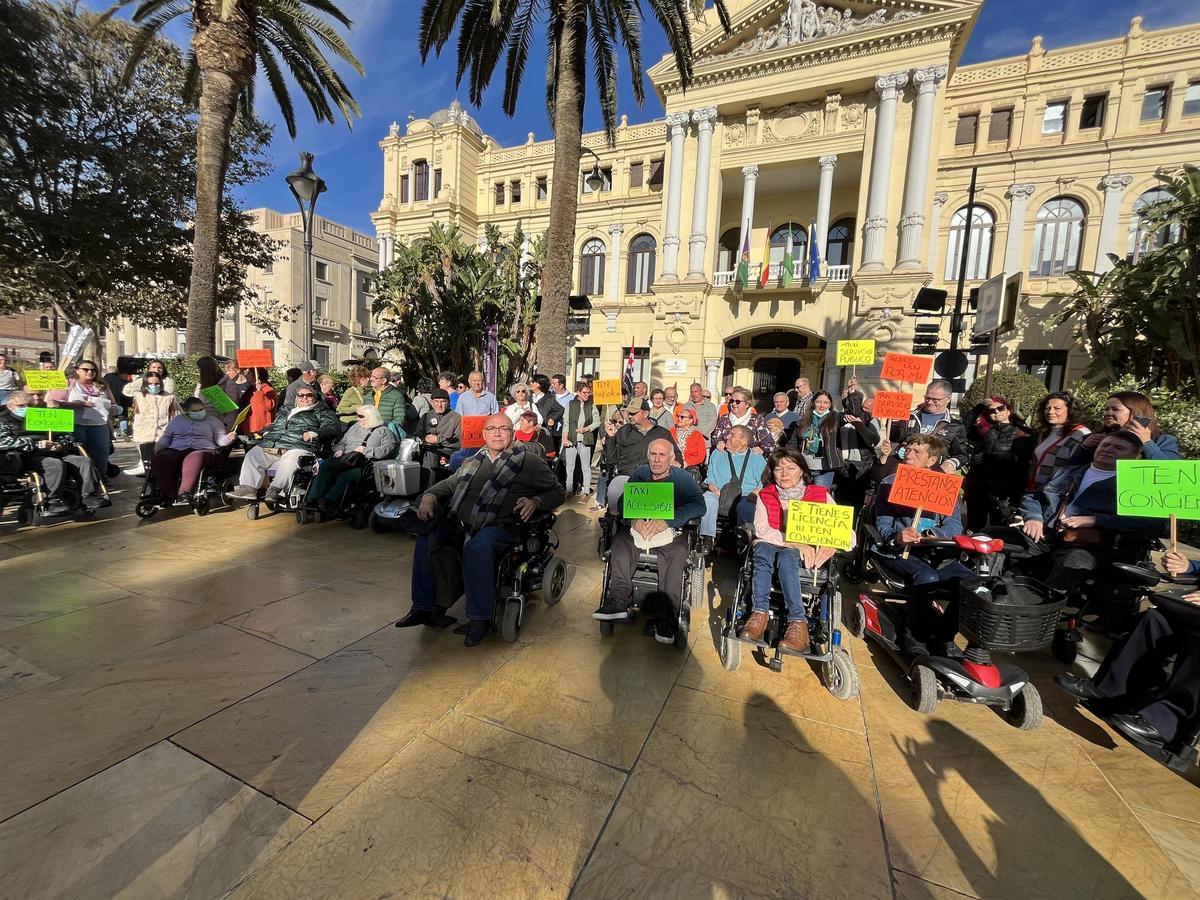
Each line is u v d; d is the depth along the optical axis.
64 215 12.50
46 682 2.59
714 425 7.41
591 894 1.62
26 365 13.73
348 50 11.27
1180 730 2.26
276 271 34.19
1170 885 1.74
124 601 3.54
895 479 3.39
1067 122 17.62
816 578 3.16
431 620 3.40
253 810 1.86
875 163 16.50
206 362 7.11
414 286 13.75
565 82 8.61
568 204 8.79
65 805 1.84
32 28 11.95
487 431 3.32
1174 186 9.80
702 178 18.66
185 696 2.52
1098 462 3.42
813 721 2.58
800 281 18.16
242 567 4.25
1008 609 2.46
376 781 2.03
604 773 2.15
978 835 1.93
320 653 2.99
